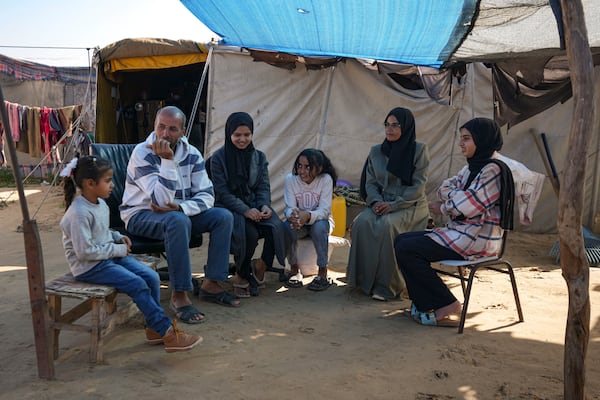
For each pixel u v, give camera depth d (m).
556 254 6.22
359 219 4.61
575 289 2.41
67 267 5.63
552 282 5.06
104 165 3.07
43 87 12.95
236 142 4.53
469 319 3.98
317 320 3.97
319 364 3.15
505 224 3.71
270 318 4.00
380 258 4.47
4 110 2.54
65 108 10.98
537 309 4.21
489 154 3.82
